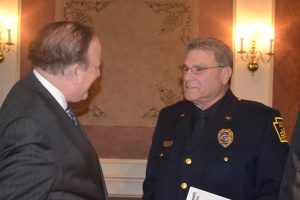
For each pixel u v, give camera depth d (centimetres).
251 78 456
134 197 456
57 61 140
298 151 158
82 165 138
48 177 125
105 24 457
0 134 129
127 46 458
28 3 456
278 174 187
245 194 191
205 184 191
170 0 457
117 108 459
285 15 457
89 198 141
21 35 456
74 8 457
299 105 455
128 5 457
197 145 197
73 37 142
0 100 450
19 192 119
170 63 457
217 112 203
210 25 458
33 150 125
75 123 151
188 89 196
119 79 458
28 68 457
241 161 191
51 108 136
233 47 456
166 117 223
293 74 457
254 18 455
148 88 458
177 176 198
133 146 461
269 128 196
